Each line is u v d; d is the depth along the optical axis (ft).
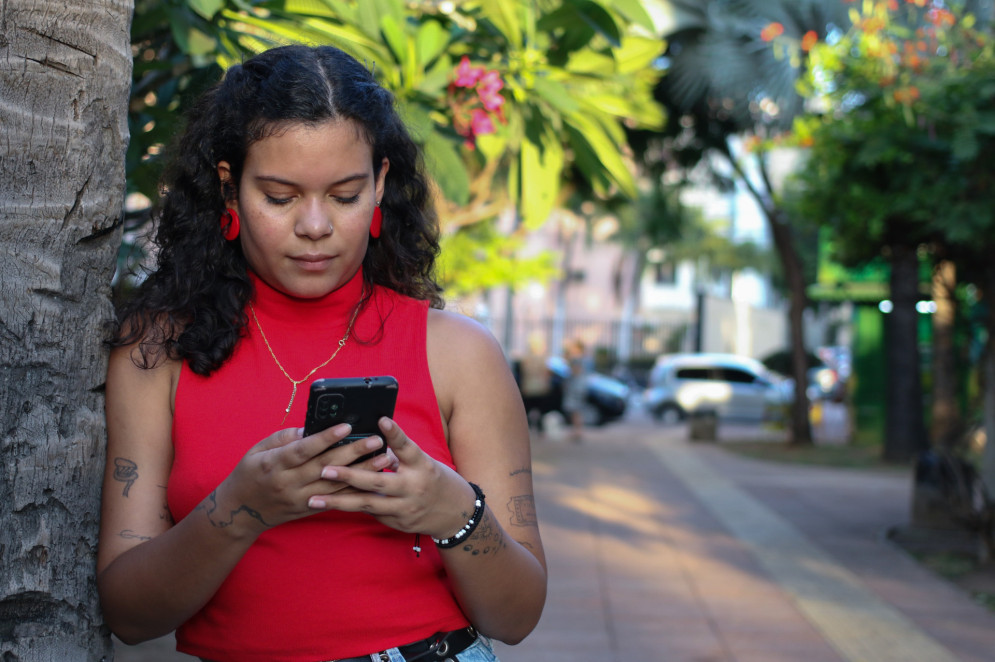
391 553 4.27
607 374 110.11
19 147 4.04
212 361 4.32
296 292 4.21
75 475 4.19
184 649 4.47
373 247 4.70
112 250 4.44
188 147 4.39
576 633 15.61
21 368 4.04
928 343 48.26
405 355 4.53
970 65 19.57
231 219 4.43
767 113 35.53
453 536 3.98
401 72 8.61
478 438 4.56
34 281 4.08
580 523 25.80
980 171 19.80
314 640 4.18
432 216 5.02
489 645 4.70
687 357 72.69
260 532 3.85
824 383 93.50
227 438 4.29
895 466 41.04
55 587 4.12
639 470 38.50
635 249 116.26
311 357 4.44
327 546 4.19
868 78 20.72
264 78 4.09
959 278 26.63
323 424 3.60
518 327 124.57
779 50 31.99
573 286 127.24
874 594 18.71
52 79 4.12
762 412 69.31
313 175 3.96
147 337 4.40
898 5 22.67
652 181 47.60
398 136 4.69
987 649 15.19
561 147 9.56
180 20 7.52
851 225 24.26
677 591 18.58
